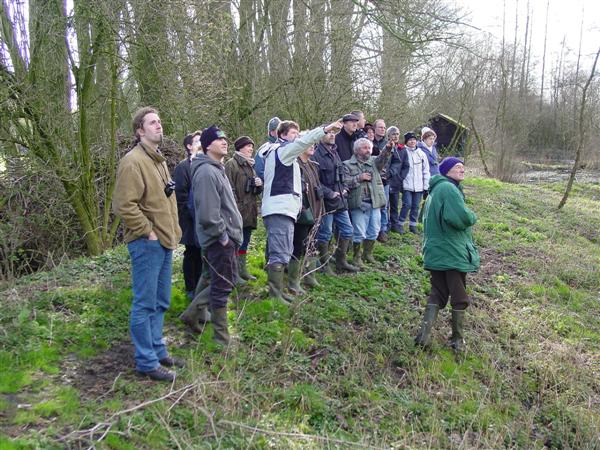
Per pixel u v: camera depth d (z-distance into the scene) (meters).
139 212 4.29
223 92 10.98
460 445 4.73
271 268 6.32
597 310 8.62
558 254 10.83
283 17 12.86
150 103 9.91
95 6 7.92
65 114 8.41
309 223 6.72
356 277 7.72
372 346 6.17
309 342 5.79
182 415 4.16
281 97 12.95
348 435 4.57
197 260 6.17
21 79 7.90
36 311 5.41
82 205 8.73
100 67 8.98
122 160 4.34
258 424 4.29
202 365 4.86
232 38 11.67
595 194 20.20
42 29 7.95
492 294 8.46
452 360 6.25
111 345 5.07
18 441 3.50
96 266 7.07
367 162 8.09
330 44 12.90
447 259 6.14
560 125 32.12
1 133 8.21
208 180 4.89
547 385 6.31
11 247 7.69
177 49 9.53
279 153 6.16
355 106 13.38
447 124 21.80
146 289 4.44
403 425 4.89
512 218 13.56
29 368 4.48
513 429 5.37
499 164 22.47
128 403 4.16
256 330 5.73
